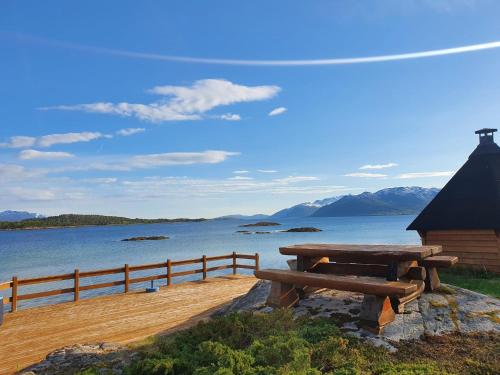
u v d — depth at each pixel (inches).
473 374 165.8
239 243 2832.2
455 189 542.9
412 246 283.0
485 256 492.4
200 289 538.9
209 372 153.9
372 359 181.9
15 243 3614.7
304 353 160.2
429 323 223.8
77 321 386.9
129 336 334.3
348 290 231.3
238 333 212.8
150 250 2309.3
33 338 335.9
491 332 211.9
